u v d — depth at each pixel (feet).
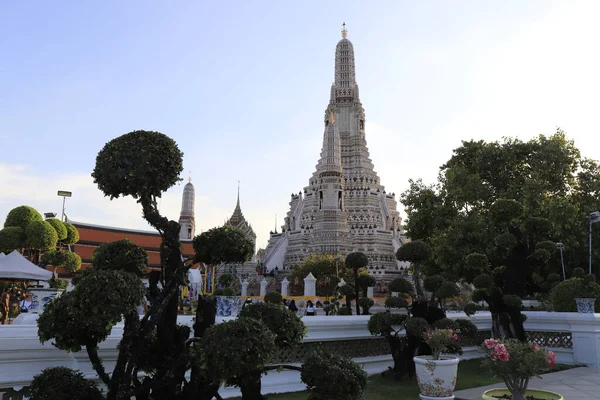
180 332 27.35
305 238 388.16
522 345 35.01
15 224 141.38
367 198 407.85
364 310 70.38
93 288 21.22
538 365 32.94
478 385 49.42
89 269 26.53
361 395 24.45
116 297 21.29
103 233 219.00
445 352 55.77
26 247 141.79
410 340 51.08
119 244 28.68
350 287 73.31
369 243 371.35
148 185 25.94
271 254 403.95
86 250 210.59
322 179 363.76
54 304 23.26
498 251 73.87
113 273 22.24
